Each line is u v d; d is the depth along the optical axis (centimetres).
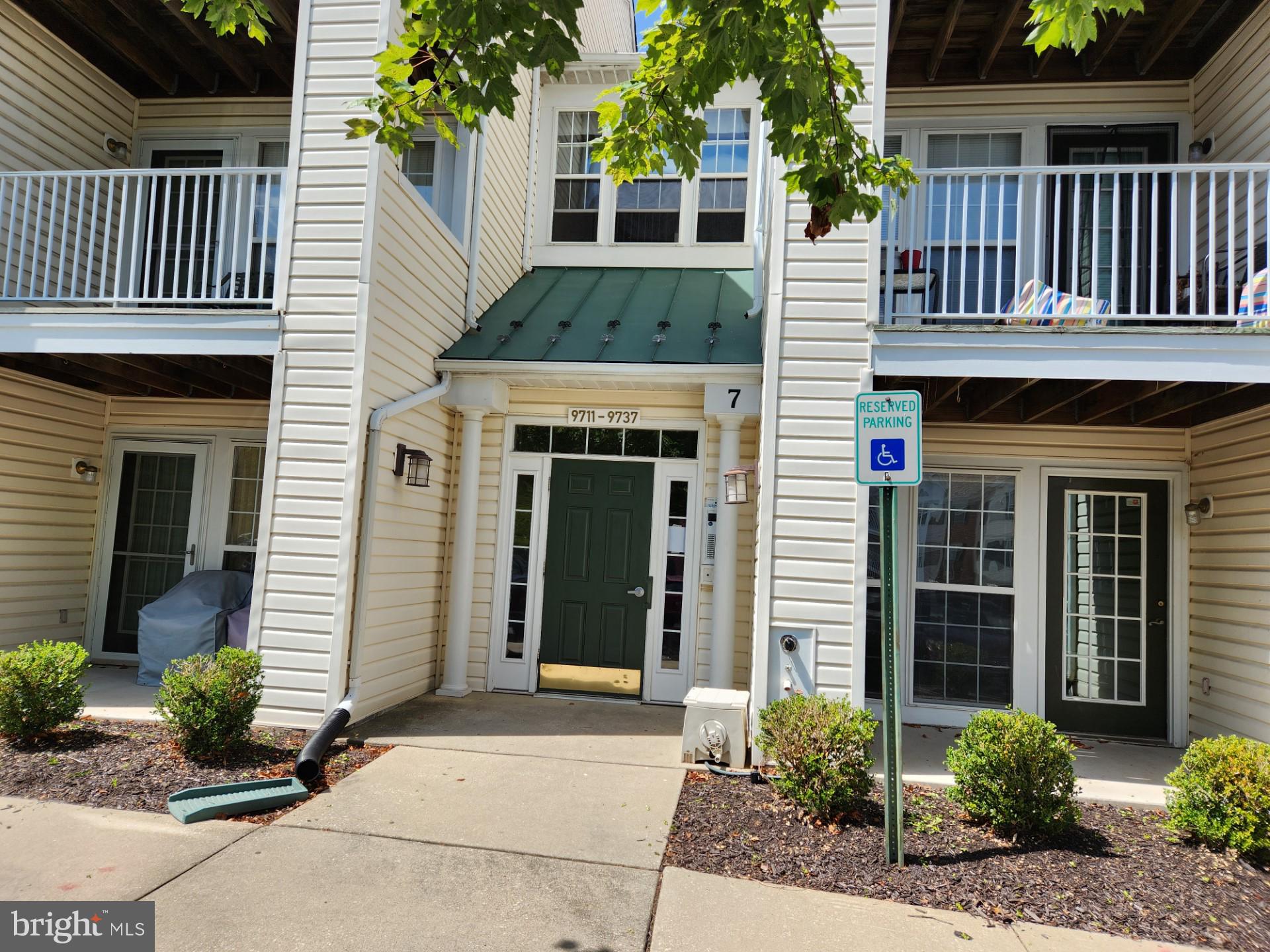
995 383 574
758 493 611
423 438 659
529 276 863
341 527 548
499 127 795
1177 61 667
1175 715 634
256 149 790
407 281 617
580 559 712
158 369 643
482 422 727
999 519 675
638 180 889
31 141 690
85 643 764
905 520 680
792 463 527
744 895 339
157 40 694
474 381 683
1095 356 496
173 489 781
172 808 396
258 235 773
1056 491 671
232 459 772
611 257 879
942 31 643
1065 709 654
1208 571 617
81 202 593
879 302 590
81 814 390
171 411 782
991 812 404
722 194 873
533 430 729
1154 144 684
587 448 721
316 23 585
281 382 561
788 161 380
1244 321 538
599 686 700
